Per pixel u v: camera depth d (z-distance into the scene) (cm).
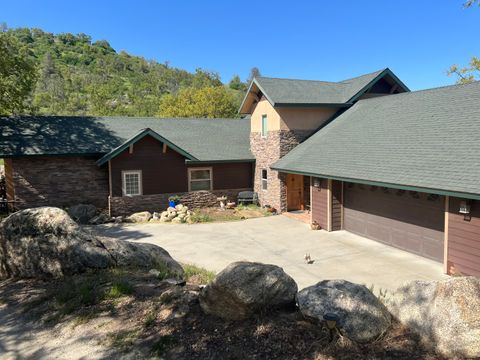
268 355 485
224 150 2302
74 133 2161
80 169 2050
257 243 1484
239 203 2270
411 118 1531
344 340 478
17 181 1944
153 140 2050
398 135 1452
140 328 589
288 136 2019
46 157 1977
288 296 584
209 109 4816
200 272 1041
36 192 1981
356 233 1572
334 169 1459
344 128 1838
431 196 1198
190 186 2164
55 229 857
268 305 570
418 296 516
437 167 1093
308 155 1773
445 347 443
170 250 1398
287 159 1895
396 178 1148
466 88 1496
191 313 607
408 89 2155
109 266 869
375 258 1252
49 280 827
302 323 536
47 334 603
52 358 537
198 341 534
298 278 1093
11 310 696
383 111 1762
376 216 1452
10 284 831
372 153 1426
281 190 2031
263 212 2050
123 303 675
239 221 1891
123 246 927
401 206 1324
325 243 1455
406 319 506
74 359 530
